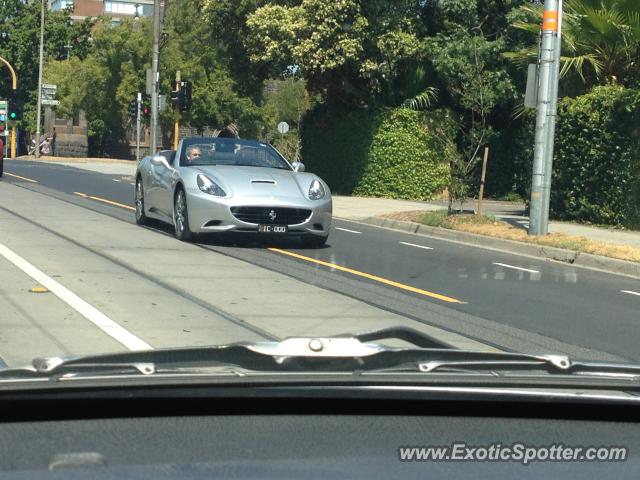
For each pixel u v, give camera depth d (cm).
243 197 1257
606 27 1980
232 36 3136
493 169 2862
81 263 1060
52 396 255
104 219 1597
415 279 1109
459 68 2609
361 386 270
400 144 2698
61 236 1310
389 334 314
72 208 1786
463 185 1809
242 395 265
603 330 834
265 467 215
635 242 1602
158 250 1218
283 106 5934
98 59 5672
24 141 6800
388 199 2675
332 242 1480
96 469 209
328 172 2973
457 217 1769
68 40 6844
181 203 1324
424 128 2697
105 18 5747
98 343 665
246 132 5644
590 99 1919
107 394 257
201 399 265
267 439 240
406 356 292
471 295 1005
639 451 250
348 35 2641
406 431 255
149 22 5641
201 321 773
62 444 230
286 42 2697
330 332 754
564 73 2011
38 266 1018
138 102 3509
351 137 2844
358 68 2702
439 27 2831
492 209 2372
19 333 688
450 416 276
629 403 280
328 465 220
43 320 738
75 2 11900
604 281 1204
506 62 2627
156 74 3003
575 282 1171
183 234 1323
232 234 1334
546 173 1558
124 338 684
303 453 228
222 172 1306
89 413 262
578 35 2052
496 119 2842
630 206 1845
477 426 266
